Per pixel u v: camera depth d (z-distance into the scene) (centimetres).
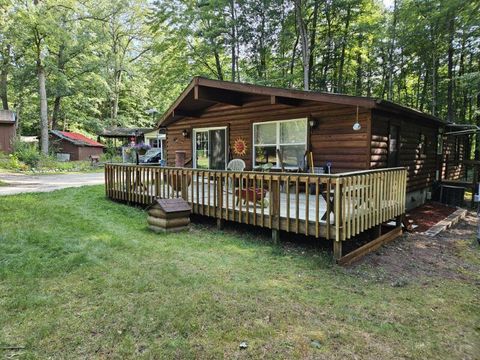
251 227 614
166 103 3291
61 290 323
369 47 1870
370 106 607
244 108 918
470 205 1038
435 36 1575
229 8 1842
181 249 470
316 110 767
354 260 462
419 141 965
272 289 348
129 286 335
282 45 1920
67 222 578
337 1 1688
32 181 1390
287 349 244
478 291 385
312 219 483
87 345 239
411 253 525
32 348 234
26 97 2723
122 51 3108
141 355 230
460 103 1838
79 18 2452
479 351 257
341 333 270
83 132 3422
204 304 303
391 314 311
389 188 565
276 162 853
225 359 230
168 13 1889
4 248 426
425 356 247
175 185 687
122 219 659
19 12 1966
